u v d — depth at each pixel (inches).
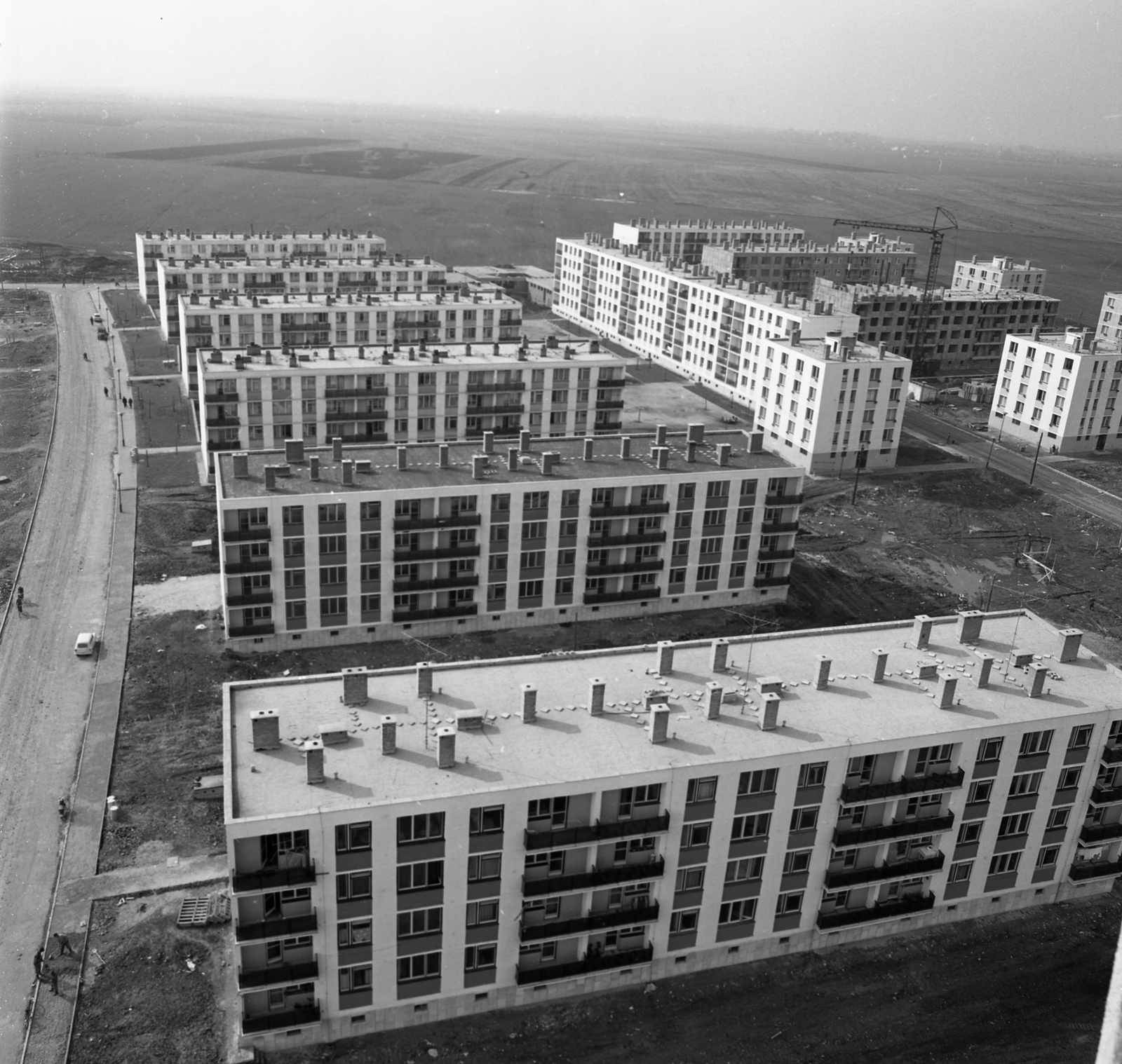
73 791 3090.6
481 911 2297.0
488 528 4001.0
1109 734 2655.0
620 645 4124.0
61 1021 2310.5
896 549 5413.4
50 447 6151.6
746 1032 2404.0
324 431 5516.7
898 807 2536.9
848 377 6407.5
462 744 2347.4
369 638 4037.9
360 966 2260.1
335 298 7322.8
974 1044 2410.2
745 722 2484.0
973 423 7854.3
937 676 2741.1
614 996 2477.9
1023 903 2822.3
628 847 2379.4
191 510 5251.0
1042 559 5398.6
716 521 4328.3
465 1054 2299.5
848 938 2677.2
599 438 4611.2
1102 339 7775.6
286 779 2188.7
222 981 2432.3
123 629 4050.2
